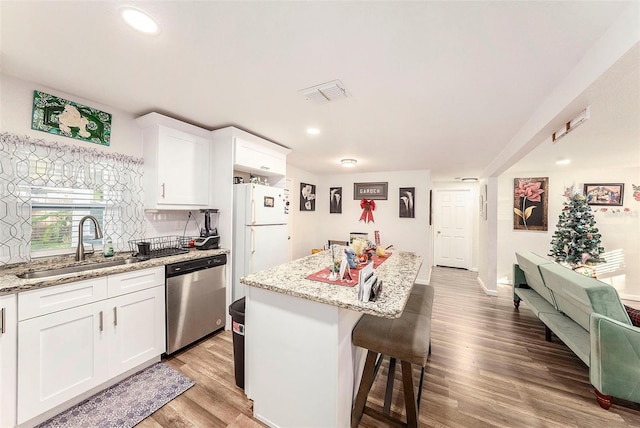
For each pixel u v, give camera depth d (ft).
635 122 7.06
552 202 14.80
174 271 7.10
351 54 4.55
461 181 19.63
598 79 4.01
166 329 6.97
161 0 3.40
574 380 6.47
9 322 4.42
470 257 19.61
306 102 6.56
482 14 3.54
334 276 5.30
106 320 5.69
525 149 8.16
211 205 9.19
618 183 13.57
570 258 12.60
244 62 4.87
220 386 5.98
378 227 17.10
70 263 6.09
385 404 5.06
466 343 8.35
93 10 3.59
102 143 7.04
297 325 4.63
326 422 4.32
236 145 8.76
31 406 4.65
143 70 5.21
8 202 5.58
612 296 5.90
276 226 10.03
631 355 5.24
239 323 5.77
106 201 7.14
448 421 5.13
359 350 5.66
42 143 5.98
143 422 4.97
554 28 3.75
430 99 6.22
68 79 5.63
